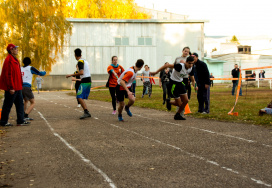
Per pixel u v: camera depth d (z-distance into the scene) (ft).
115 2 150.00
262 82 106.32
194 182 12.32
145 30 134.31
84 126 26.03
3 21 100.17
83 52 132.36
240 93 63.67
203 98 33.27
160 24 134.51
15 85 26.21
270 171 13.57
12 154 16.98
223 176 13.00
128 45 134.00
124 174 13.41
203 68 32.55
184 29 135.13
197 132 22.72
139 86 129.18
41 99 62.18
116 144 19.16
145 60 134.82
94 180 12.68
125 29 133.80
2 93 85.35
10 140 20.62
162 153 16.87
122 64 134.21
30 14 103.35
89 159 15.83
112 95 34.47
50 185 12.18
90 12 144.05
